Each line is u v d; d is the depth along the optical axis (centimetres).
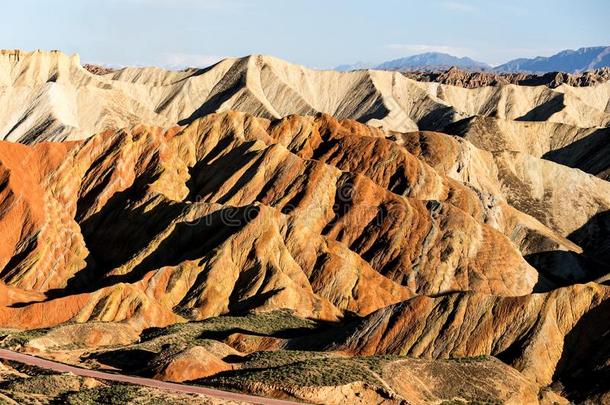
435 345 9275
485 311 9419
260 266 11938
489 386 8331
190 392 7781
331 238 13838
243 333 10025
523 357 8956
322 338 9775
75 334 9981
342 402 7850
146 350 9500
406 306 9650
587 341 9075
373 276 12575
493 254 13562
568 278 14588
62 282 12650
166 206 13688
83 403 7325
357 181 14488
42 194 13675
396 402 7856
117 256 13350
